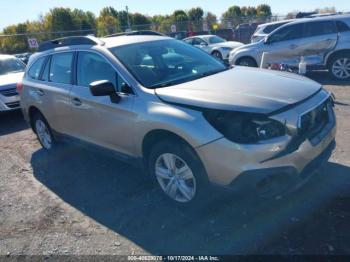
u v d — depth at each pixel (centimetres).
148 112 342
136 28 2616
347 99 709
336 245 284
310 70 1008
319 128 328
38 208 400
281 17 2828
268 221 324
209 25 2827
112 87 365
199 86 351
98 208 385
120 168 479
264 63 1057
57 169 505
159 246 311
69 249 320
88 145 463
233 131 290
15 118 859
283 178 299
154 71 393
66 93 457
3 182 483
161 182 368
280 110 293
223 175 301
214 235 315
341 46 919
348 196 347
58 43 509
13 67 949
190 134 306
